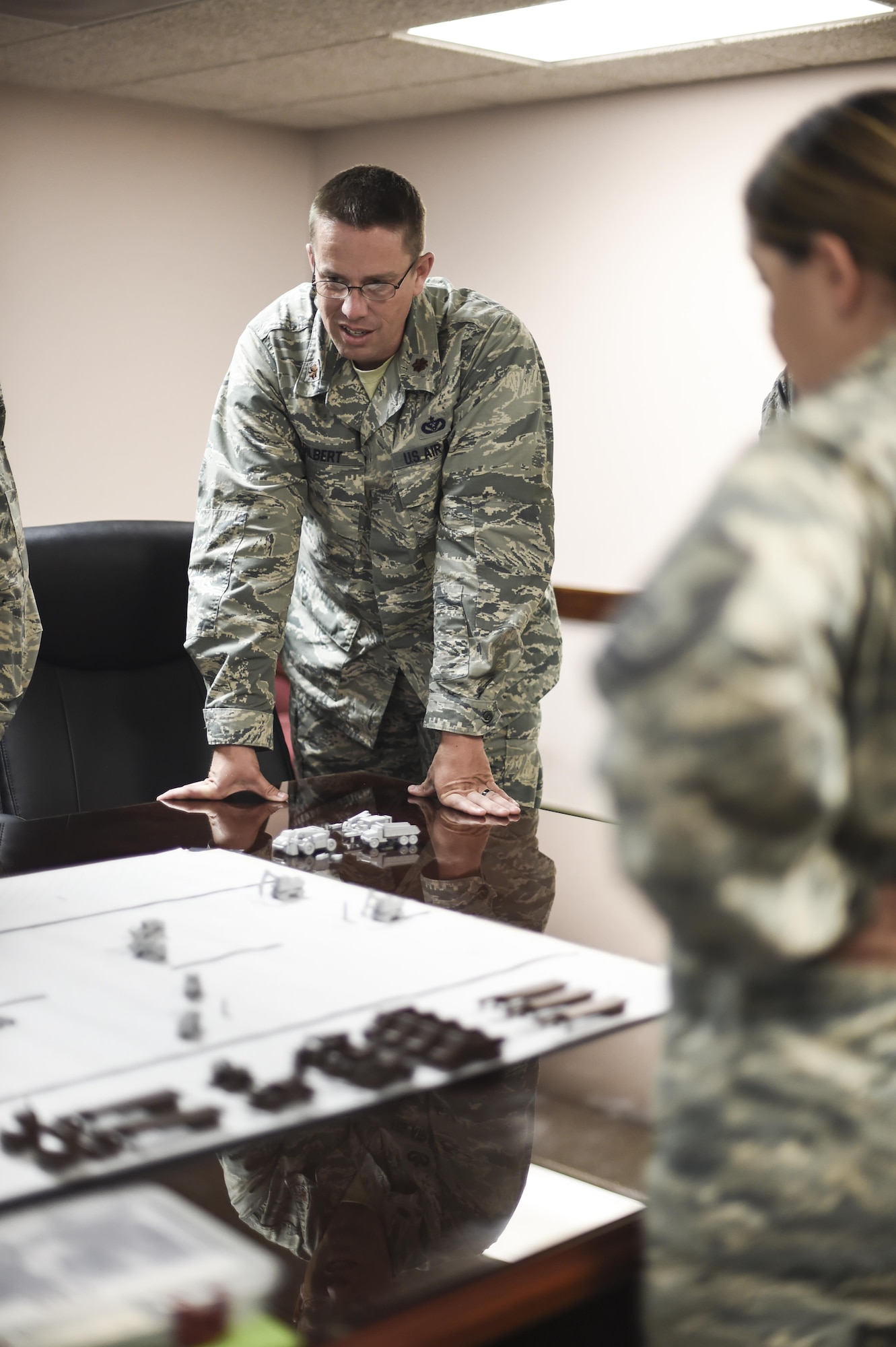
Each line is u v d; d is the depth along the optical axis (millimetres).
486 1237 644
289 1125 738
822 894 517
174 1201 660
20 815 2014
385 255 1680
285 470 1892
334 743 2184
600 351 4074
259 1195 667
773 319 644
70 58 3566
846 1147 557
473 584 1815
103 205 4234
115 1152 701
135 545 2178
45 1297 583
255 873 1273
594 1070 822
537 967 1004
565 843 1474
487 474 1837
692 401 3877
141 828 1479
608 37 3268
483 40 3324
